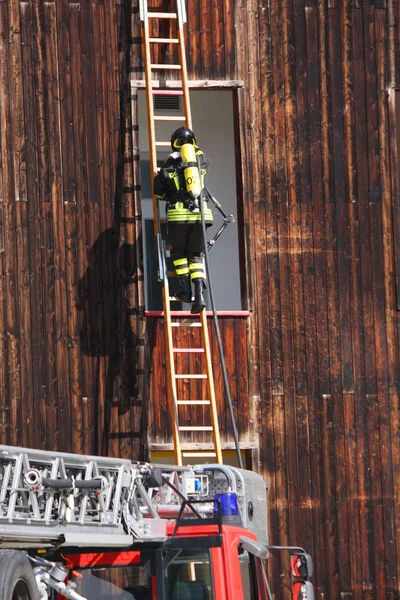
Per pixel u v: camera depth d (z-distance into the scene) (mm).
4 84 39719
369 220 41688
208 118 49250
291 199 41344
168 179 35438
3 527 17828
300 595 23109
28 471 18625
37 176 39688
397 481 40750
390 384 41250
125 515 20750
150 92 38344
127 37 40500
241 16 41500
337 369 41031
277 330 40875
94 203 39906
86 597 20312
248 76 41375
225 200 49594
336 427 40750
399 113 48344
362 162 41812
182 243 36250
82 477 20547
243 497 24078
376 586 40094
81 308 39500
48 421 38906
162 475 22062
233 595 19938
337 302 41281
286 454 40344
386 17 42281
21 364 39000
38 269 39438
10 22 39906
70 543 19219
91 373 39344
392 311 41531
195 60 40906
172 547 20141
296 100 41594
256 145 41312
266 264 41062
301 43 41781
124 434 39250
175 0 40656
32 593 17109
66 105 40000
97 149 40062
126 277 39875
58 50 40094
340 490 40406
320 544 40062
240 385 40250
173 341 39781
